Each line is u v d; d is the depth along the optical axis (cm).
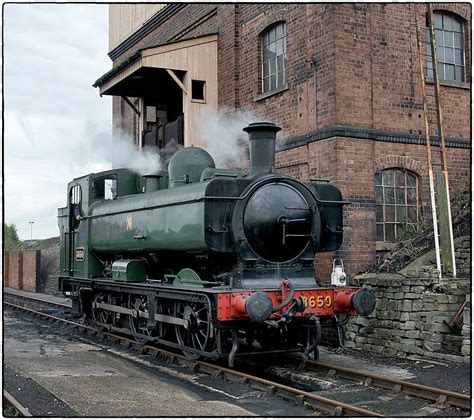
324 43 1126
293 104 1219
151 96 1698
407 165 1170
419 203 1190
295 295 831
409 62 1190
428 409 647
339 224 949
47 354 997
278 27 1298
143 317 1041
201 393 721
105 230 1203
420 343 913
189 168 1018
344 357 936
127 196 1173
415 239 1120
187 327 875
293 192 889
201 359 904
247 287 841
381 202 1152
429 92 1215
